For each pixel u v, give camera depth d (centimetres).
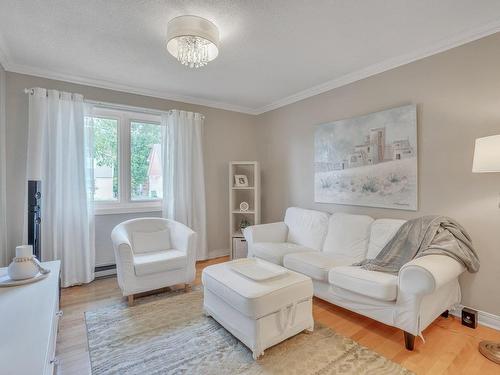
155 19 203
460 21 208
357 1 183
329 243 304
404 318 189
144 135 372
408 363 175
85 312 246
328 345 196
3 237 272
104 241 340
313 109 367
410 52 257
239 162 413
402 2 185
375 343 198
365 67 292
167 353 188
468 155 227
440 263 188
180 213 376
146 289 267
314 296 267
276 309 188
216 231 433
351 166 315
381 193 286
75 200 306
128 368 173
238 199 451
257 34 224
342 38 232
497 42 211
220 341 201
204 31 193
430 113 250
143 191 371
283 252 298
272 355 185
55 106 293
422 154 256
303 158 384
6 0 181
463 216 231
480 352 185
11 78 282
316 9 192
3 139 272
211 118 422
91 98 325
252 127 466
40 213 267
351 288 214
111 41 235
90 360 180
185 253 294
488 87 216
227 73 307
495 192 214
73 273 303
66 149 298
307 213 349
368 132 297
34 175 281
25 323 123
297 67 292
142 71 299
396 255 230
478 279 223
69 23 208
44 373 90
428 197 252
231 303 193
